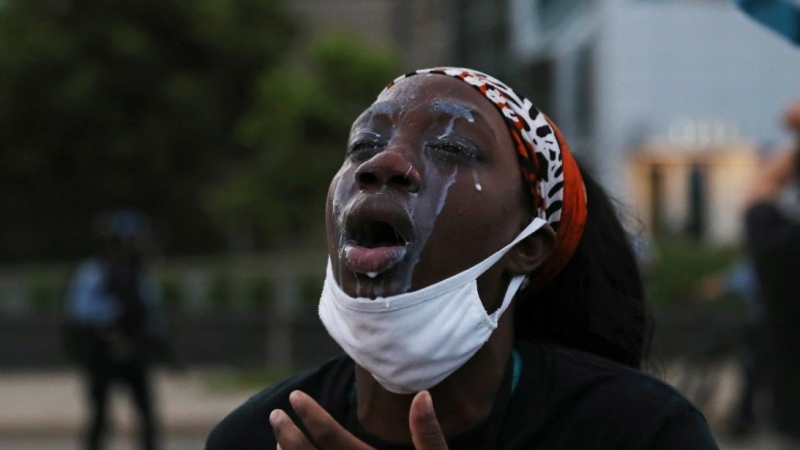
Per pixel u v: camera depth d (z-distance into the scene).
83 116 30.05
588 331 1.94
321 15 31.62
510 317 1.73
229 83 31.95
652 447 1.62
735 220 20.91
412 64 28.48
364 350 1.55
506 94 1.71
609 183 2.30
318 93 16.34
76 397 12.88
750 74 21.16
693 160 21.06
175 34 31.09
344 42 17.06
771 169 4.35
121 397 12.63
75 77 29.77
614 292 1.96
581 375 1.70
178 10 30.66
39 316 14.95
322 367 1.88
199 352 14.99
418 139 1.61
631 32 21.08
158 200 31.97
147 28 30.84
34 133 30.27
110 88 30.28
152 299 8.50
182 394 12.98
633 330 1.97
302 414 1.50
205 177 32.28
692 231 20.98
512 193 1.64
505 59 25.34
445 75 1.70
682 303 14.01
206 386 13.56
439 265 1.56
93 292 8.32
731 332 10.81
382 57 17.30
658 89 21.11
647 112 21.08
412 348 1.54
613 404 1.66
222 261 26.52
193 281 16.33
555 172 1.74
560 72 23.22
